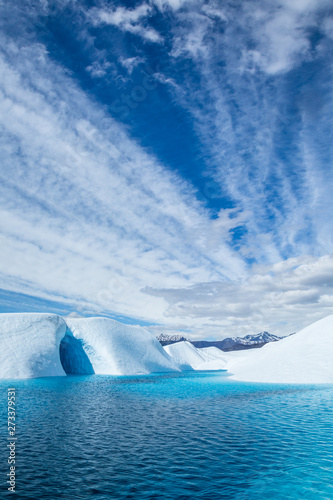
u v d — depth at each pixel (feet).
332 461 29.73
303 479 25.93
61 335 146.61
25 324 138.21
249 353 325.62
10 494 22.82
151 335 211.00
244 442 35.60
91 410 54.75
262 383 96.48
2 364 113.19
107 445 34.65
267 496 23.03
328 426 42.50
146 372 158.20
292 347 123.54
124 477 26.25
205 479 25.96
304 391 75.31
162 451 32.73
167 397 71.82
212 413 52.29
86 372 154.30
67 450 32.78
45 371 120.26
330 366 96.32
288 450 32.81
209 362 271.08
